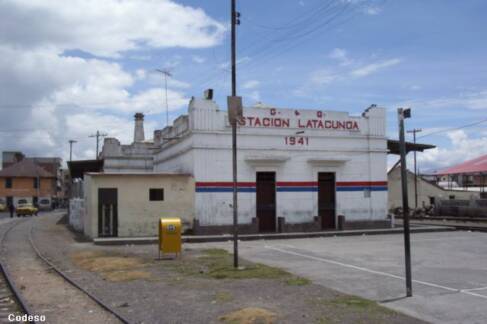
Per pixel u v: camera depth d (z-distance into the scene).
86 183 26.09
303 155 27.20
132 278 12.52
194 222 24.70
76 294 10.67
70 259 16.86
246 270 13.48
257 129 26.34
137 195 24.30
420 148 34.84
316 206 27.30
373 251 18.23
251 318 8.18
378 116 29.25
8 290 11.41
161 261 15.68
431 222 37.16
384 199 29.00
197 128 25.23
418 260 15.70
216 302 9.55
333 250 18.67
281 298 9.84
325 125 27.86
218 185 25.41
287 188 26.77
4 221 44.38
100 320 8.38
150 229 24.36
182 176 24.95
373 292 10.56
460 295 10.21
